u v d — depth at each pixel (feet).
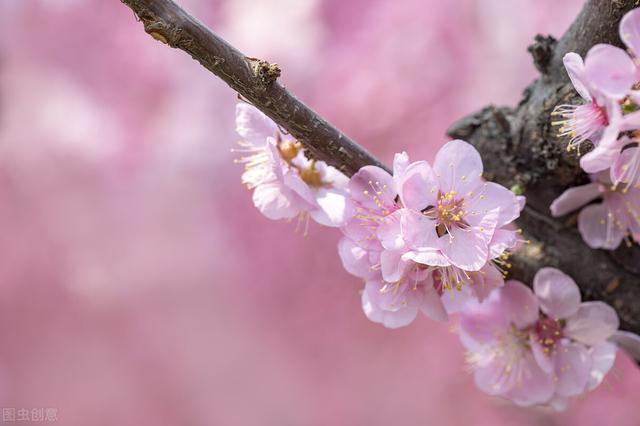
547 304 2.20
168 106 4.34
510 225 2.25
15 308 4.50
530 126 2.22
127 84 4.33
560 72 2.19
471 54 3.95
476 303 2.23
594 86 2.01
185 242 4.43
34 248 4.47
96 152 4.39
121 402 4.58
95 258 4.47
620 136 2.05
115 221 4.45
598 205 2.21
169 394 4.58
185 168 4.34
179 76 4.30
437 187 2.10
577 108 2.07
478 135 2.26
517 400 2.23
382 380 4.44
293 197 2.14
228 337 4.52
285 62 4.06
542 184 2.23
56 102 4.38
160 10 2.06
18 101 4.38
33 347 4.52
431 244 2.08
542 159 2.22
